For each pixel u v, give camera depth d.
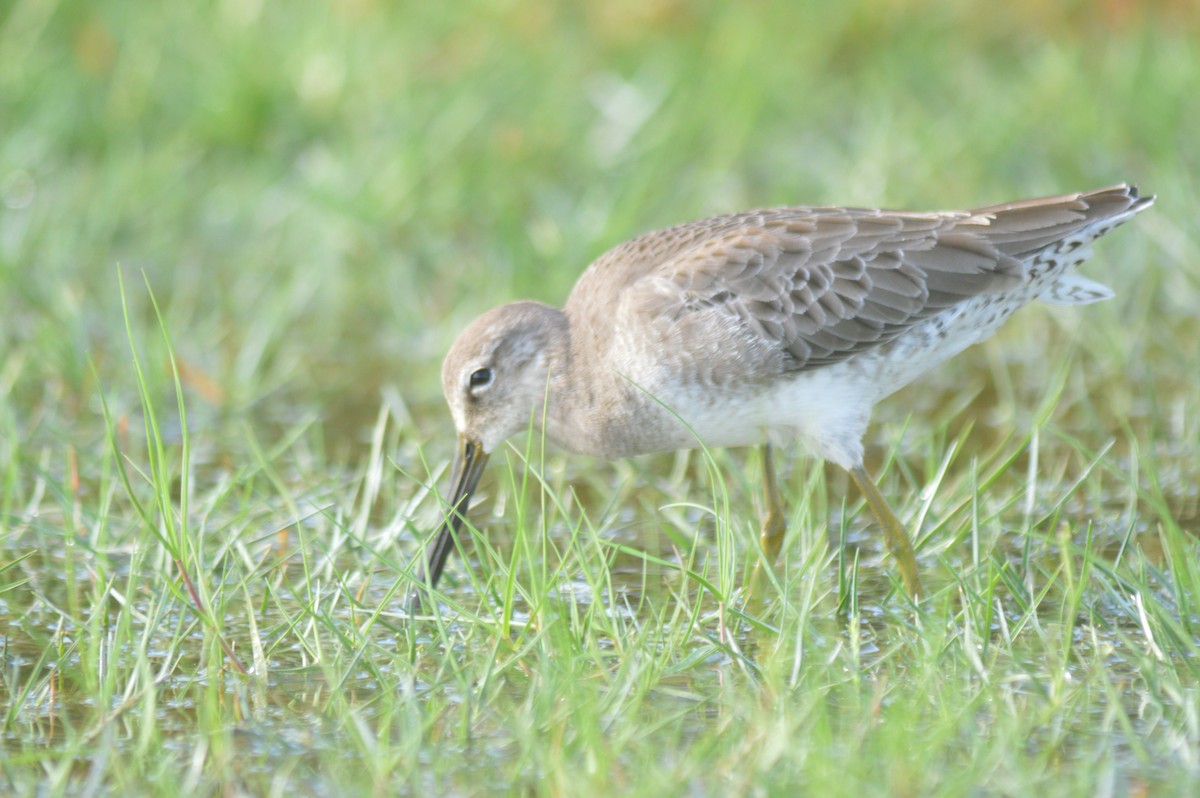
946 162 18.28
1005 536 11.78
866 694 9.23
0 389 14.02
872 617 10.63
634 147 18.88
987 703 9.15
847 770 8.20
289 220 18.23
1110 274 16.81
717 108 19.27
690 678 9.70
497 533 12.22
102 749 8.80
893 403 14.88
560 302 16.44
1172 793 8.23
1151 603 9.49
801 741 8.62
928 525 11.71
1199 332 15.90
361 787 8.55
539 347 11.86
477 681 9.58
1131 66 19.56
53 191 18.72
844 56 20.95
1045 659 9.74
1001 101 19.34
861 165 18.16
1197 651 9.27
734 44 20.14
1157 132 18.59
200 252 18.25
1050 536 10.93
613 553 11.05
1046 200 11.67
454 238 18.16
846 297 11.37
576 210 17.97
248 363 15.56
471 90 19.62
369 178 18.12
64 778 8.56
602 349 11.62
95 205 18.17
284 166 19.20
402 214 17.97
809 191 18.20
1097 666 9.36
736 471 12.55
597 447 11.87
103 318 16.48
